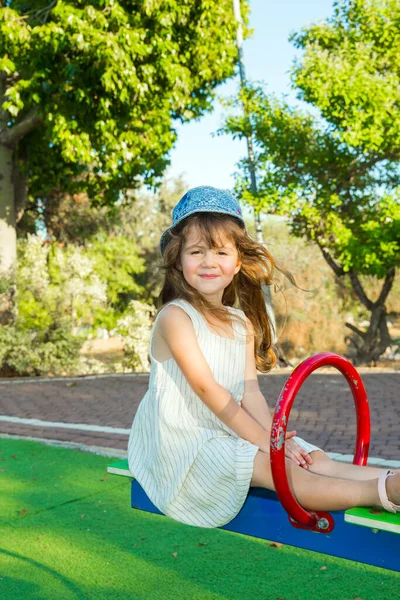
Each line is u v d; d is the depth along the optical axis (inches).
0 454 216.4
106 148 471.8
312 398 311.3
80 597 109.0
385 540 65.6
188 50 492.7
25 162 549.3
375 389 331.9
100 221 857.5
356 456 86.0
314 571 118.3
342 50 508.1
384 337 593.0
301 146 522.3
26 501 162.9
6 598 109.1
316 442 216.8
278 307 580.4
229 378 90.2
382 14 515.5
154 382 88.5
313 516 71.1
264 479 75.3
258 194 518.6
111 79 418.3
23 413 304.7
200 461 80.5
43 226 831.7
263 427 90.9
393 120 480.1
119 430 244.5
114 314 788.6
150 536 137.5
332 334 726.5
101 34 409.1
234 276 97.4
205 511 81.0
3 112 500.4
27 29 426.3
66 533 139.8
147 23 442.3
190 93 541.0
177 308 86.4
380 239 494.3
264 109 518.6
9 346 474.0
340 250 520.1
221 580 115.1
